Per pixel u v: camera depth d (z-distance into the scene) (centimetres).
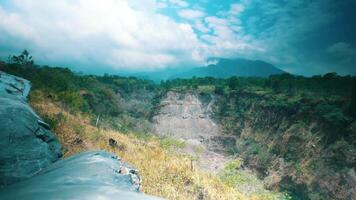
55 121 2350
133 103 12162
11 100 1216
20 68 5166
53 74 5738
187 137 10456
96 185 706
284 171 7481
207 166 7794
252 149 8944
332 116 7688
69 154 1942
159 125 10806
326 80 10325
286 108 9269
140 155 2644
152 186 1917
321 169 6881
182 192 2042
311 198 6569
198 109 11650
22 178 923
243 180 7075
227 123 10931
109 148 2458
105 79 13400
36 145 1066
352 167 6531
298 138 8106
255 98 10812
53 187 697
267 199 5662
